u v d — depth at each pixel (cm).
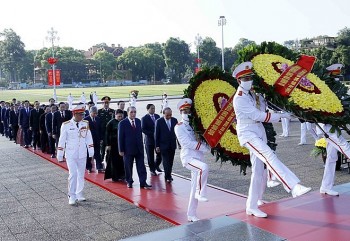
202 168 616
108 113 1158
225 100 626
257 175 540
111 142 977
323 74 611
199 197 624
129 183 914
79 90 7669
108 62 10619
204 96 628
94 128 1096
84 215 725
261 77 530
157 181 975
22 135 1662
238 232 479
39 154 1447
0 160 1355
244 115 516
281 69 552
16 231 652
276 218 522
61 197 855
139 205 769
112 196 855
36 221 699
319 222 500
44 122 1448
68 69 10231
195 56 10431
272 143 616
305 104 517
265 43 604
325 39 7144
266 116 505
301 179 923
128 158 910
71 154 802
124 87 8719
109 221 686
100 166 1110
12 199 849
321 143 965
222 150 598
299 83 542
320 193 640
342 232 464
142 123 1048
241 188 877
